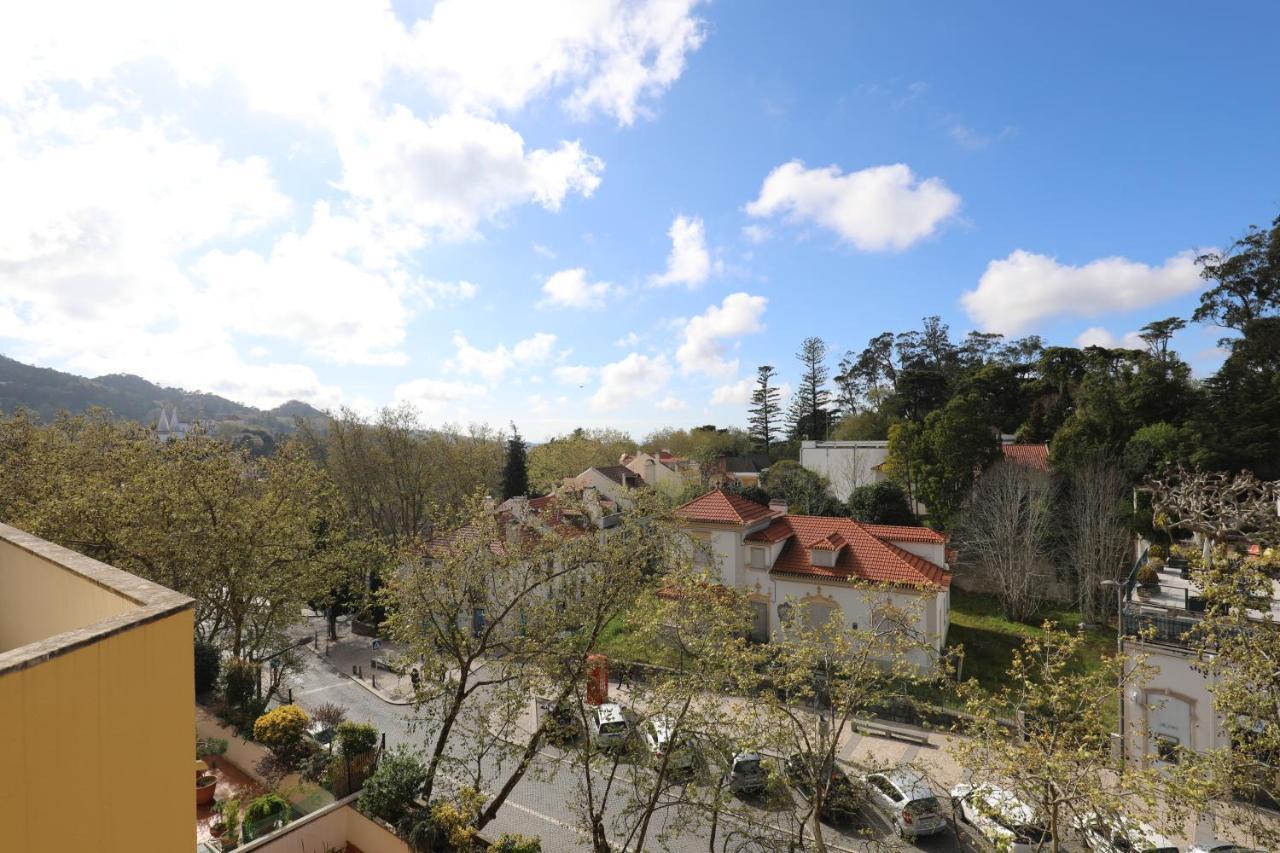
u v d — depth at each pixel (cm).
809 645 1337
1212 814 1088
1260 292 3070
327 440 4506
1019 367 4972
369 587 3459
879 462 4750
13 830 352
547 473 5588
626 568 1513
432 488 4675
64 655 376
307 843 1110
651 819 1673
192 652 471
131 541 1819
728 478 5950
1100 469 3033
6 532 667
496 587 1523
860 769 1390
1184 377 3256
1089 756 970
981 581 3228
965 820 1551
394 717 2345
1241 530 1452
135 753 426
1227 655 1070
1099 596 2800
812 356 7938
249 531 1948
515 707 1379
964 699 2169
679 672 1369
